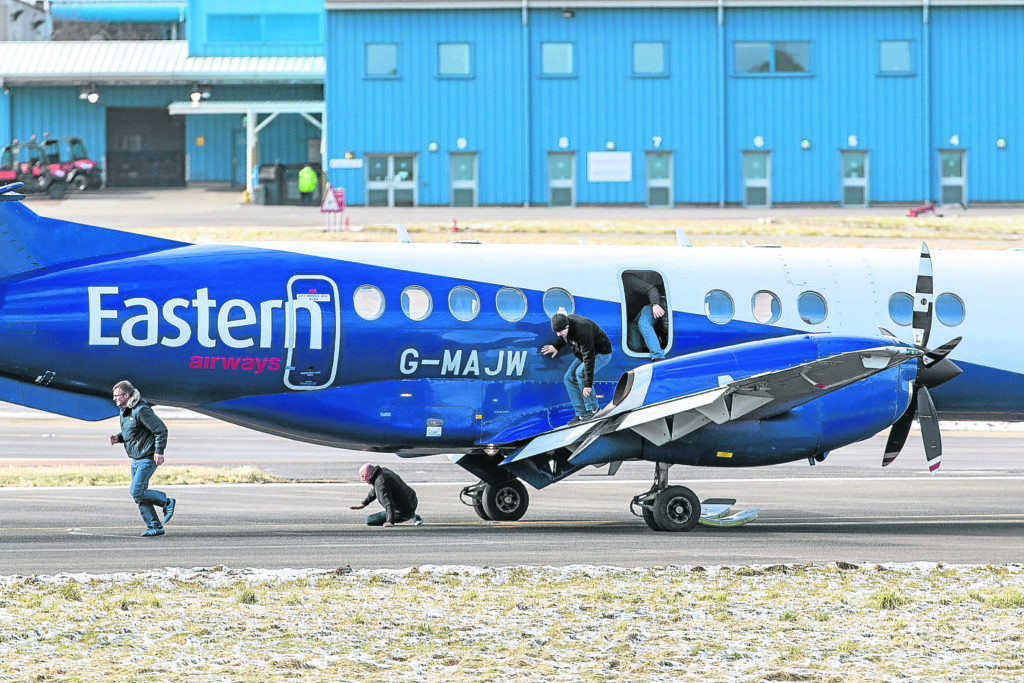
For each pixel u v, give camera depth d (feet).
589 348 236.22
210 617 159.84
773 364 239.30
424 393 241.35
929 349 260.42
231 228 637.30
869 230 650.43
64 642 148.56
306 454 346.13
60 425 399.03
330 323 235.40
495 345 242.58
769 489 294.66
